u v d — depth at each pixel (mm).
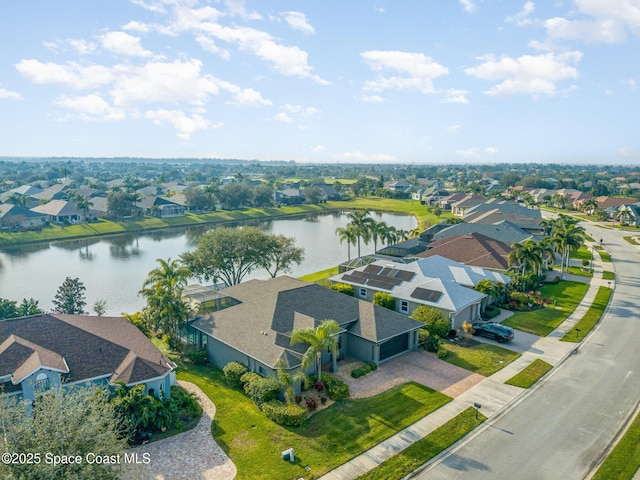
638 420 27938
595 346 40094
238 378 32531
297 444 25578
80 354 29516
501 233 76938
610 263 77250
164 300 38375
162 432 26891
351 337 37562
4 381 26625
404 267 51625
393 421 27812
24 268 76062
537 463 23859
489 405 29766
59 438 17922
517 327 44719
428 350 38875
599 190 191125
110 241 103875
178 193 157625
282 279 46625
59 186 180750
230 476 22922
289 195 178375
